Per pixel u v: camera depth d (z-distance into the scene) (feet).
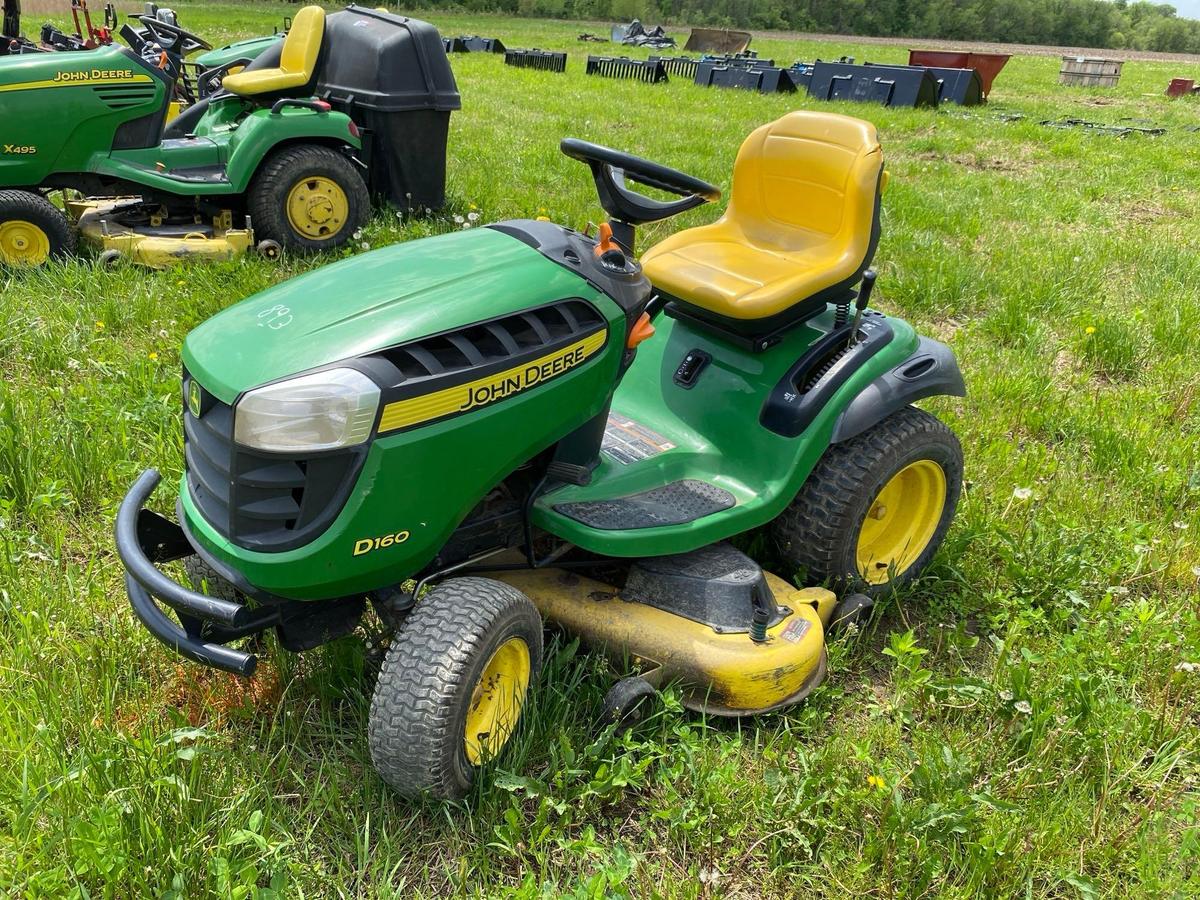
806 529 10.14
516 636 7.79
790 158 10.76
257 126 19.26
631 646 8.79
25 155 18.16
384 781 7.57
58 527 10.82
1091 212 30.25
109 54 18.49
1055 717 8.75
